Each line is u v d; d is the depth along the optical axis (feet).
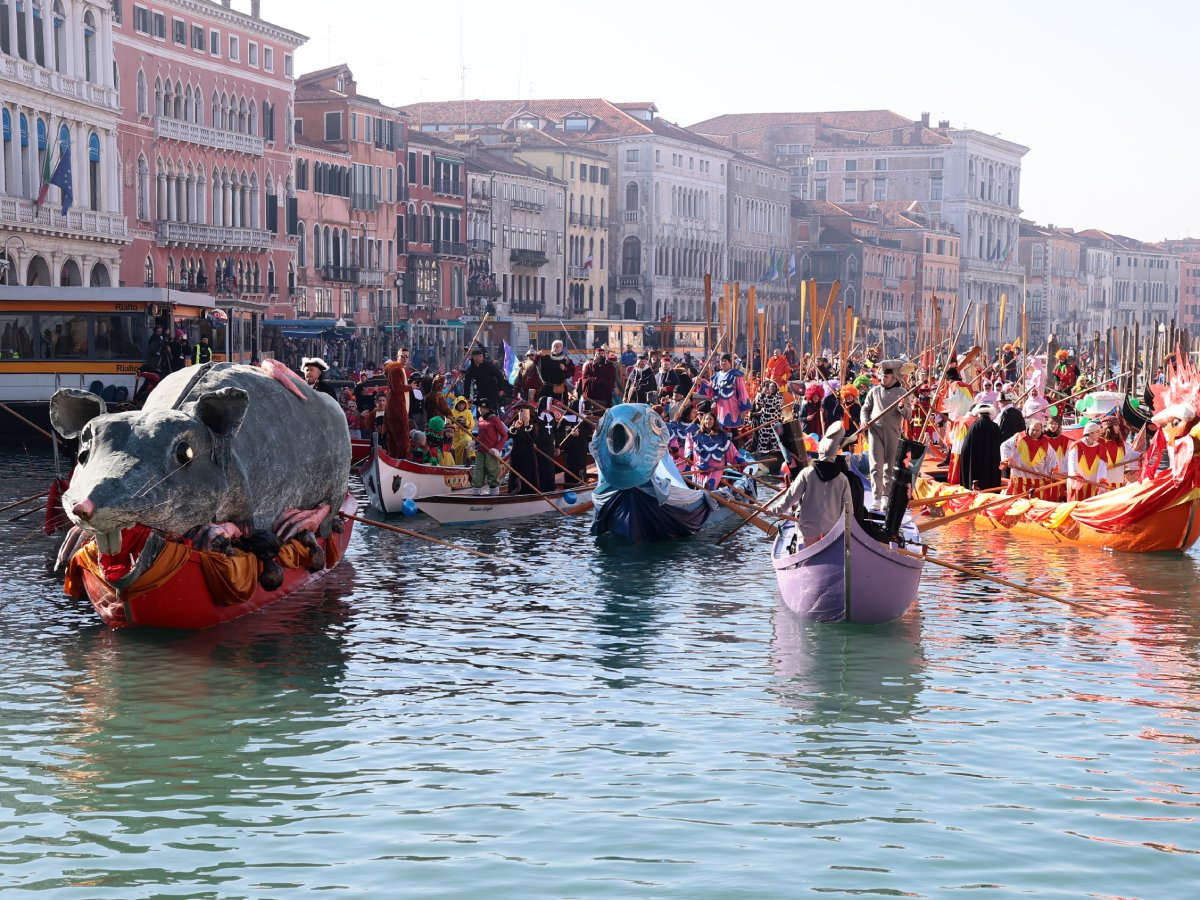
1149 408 118.73
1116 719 43.96
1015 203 651.25
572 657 51.67
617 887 31.53
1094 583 66.44
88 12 226.38
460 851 33.53
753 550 76.38
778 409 116.06
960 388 112.47
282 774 38.78
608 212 428.97
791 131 594.24
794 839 34.27
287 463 56.95
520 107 444.96
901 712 44.68
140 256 246.27
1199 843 34.14
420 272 339.77
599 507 79.77
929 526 64.08
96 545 53.26
